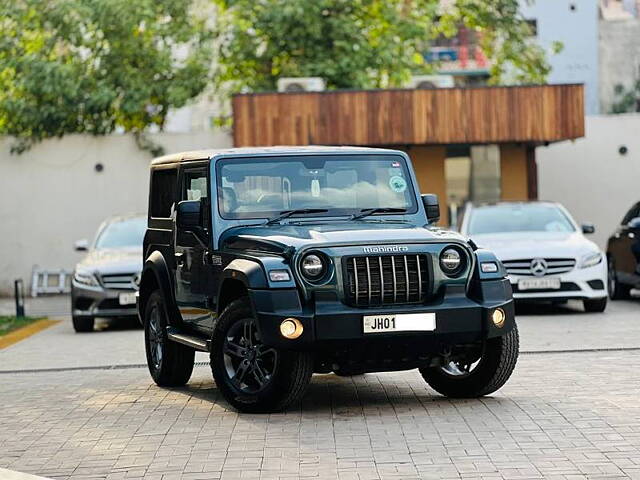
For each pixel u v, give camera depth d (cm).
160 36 3466
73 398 1141
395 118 2727
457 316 978
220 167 1084
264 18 3497
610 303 2138
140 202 2917
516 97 2723
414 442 862
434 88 2727
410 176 1118
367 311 958
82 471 809
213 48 3594
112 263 1898
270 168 1091
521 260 1894
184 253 1135
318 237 983
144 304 1265
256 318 959
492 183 2933
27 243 2916
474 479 743
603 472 752
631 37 5775
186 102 3519
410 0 3816
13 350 1639
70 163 2919
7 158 2912
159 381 1202
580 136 2719
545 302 2170
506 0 3897
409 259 980
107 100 3244
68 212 2919
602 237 2975
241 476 773
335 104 2727
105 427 973
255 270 970
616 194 2975
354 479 752
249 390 1005
